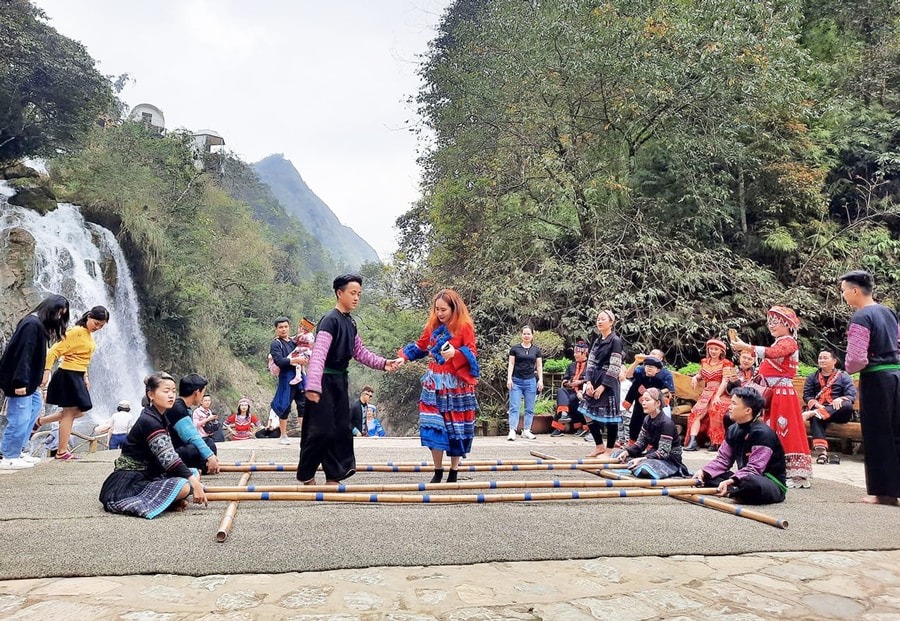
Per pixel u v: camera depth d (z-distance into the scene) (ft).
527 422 30.66
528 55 43.78
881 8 51.24
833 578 9.41
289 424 66.28
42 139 66.85
